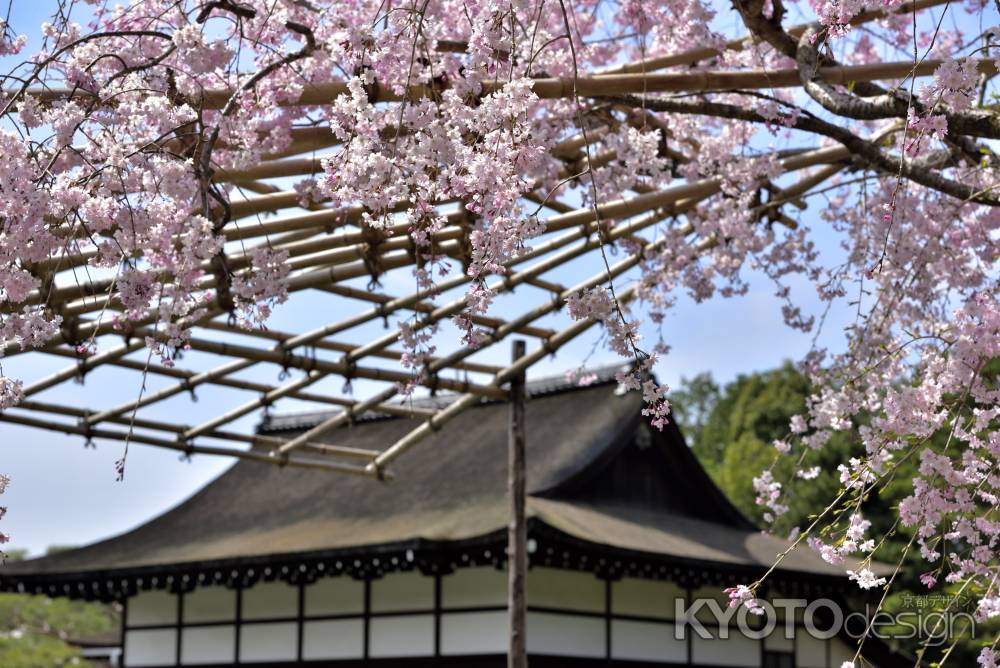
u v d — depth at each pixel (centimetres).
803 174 638
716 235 568
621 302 675
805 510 1922
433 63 404
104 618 2553
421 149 356
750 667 1330
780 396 2488
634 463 1383
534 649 1110
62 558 1438
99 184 356
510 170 355
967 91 360
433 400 1573
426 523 1198
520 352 904
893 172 475
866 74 429
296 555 1160
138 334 618
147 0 409
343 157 370
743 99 539
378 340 759
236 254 548
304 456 1566
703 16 452
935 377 412
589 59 526
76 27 381
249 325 380
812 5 369
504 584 1108
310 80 427
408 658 1165
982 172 470
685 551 1207
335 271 620
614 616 1205
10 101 341
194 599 1364
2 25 373
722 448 3017
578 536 1061
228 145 424
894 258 471
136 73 375
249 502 1505
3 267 338
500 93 343
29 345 352
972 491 395
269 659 1277
